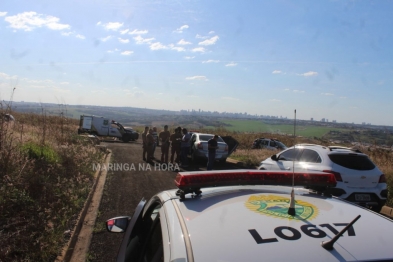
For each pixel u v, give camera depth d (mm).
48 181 8102
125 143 29781
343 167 7465
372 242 1859
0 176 6926
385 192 7520
